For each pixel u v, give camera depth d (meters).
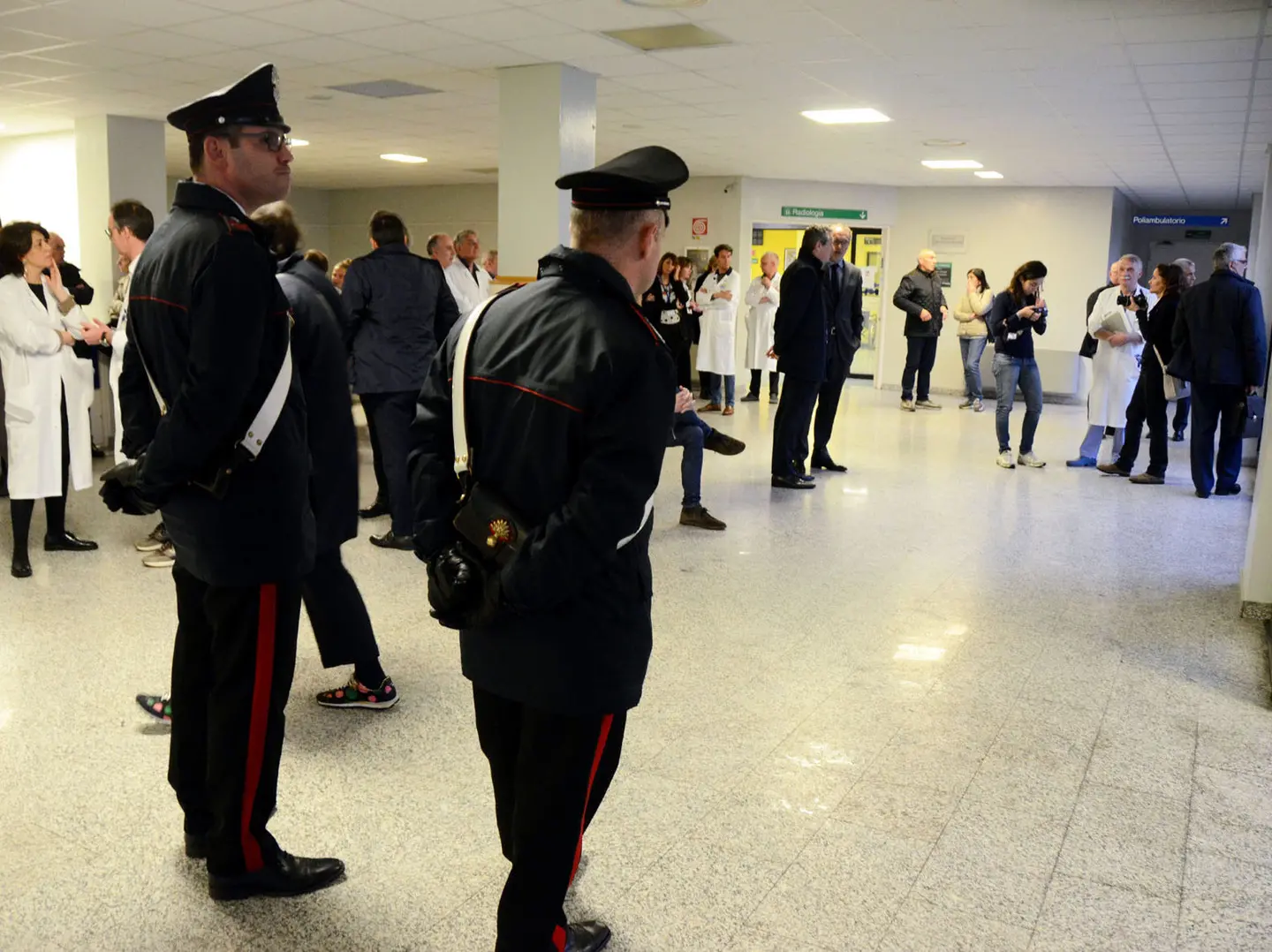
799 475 7.85
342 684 3.82
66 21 6.54
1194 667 4.23
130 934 2.35
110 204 10.51
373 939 2.36
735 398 13.91
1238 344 7.39
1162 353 8.04
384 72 7.99
